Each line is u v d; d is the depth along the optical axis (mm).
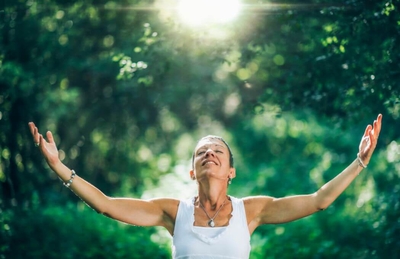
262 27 12828
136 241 14969
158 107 19422
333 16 11953
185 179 21750
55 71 16875
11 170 15844
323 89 12539
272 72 13914
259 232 17531
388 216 15891
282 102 12969
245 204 6953
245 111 14484
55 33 15805
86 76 18359
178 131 27828
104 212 6895
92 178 21906
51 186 18234
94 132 20859
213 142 7035
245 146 34969
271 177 27578
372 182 21828
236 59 13102
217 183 6844
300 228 16984
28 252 14008
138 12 14352
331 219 18062
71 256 14258
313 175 28578
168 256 14844
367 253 15109
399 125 15906
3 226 13945
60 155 20828
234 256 6684
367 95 12211
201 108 20188
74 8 15164
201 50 13141
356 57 11984
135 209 6945
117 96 18359
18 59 15406
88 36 16188
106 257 14469
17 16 14742
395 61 11672
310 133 32906
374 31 11672
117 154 21844
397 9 11352
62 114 19828
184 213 6863
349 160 27891
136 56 13695
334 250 15305
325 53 12312
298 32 12742
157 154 26828
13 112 15742
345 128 13031
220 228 6762
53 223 14828
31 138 16531
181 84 17016
